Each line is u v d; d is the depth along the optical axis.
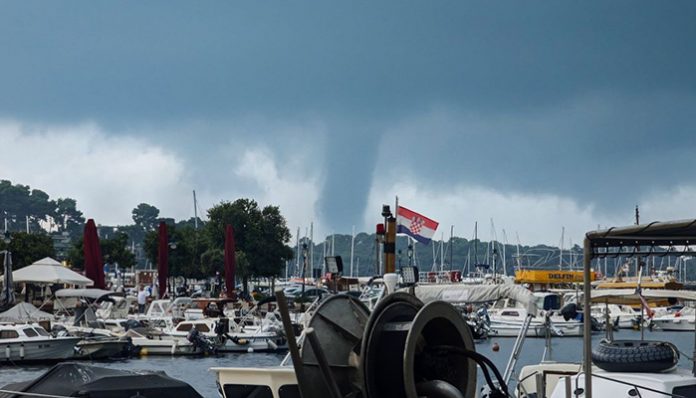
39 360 64.00
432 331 15.51
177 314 87.62
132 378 19.78
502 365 49.31
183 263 137.88
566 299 82.81
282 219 139.88
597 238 14.48
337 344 15.07
